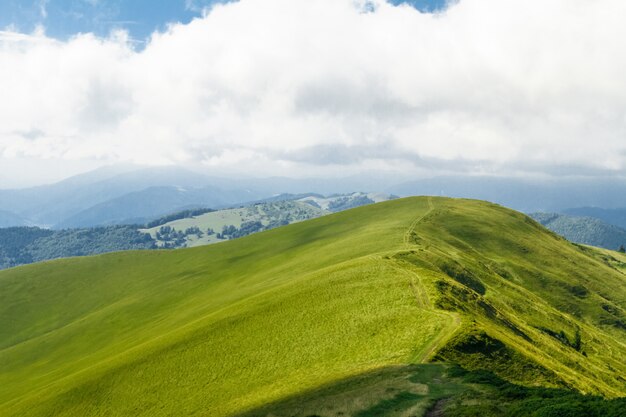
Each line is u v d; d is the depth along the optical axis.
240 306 90.50
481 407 33.59
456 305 68.50
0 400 105.12
